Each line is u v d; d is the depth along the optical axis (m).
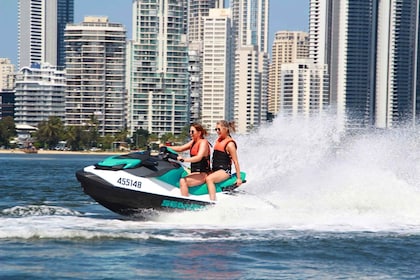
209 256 14.45
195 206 18.72
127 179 18.31
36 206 21.80
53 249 14.84
